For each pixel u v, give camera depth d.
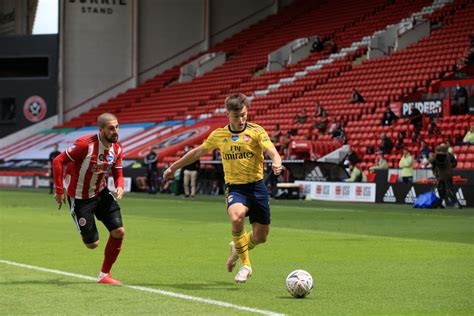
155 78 56.88
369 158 33.41
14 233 15.98
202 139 42.84
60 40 55.25
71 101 55.81
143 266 10.77
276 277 9.64
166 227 17.64
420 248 13.12
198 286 8.88
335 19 52.09
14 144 55.22
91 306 7.51
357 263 11.08
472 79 35.22
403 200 27.61
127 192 38.41
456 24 42.41
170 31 57.72
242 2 59.16
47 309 7.35
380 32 44.16
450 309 7.39
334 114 38.38
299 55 49.25
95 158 9.10
